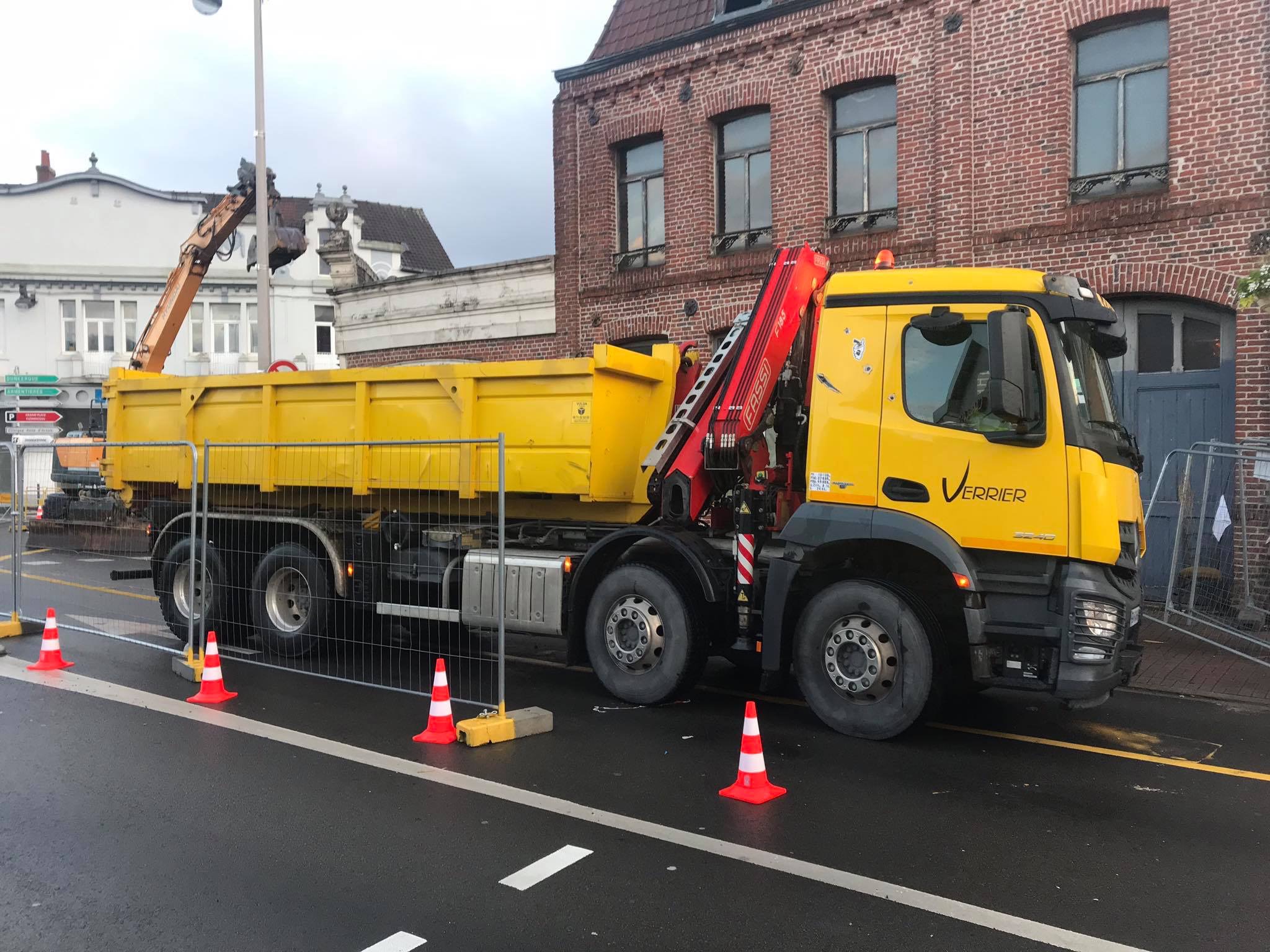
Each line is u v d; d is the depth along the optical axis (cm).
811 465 638
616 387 742
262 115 1416
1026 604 584
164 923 363
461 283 1712
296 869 414
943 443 596
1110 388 656
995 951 349
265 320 1414
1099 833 467
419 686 761
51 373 3403
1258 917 378
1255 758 596
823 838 456
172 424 938
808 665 644
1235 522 995
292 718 661
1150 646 918
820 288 713
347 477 823
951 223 1197
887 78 1273
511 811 485
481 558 755
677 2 1512
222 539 898
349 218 4094
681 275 1448
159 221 3534
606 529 759
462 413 765
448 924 364
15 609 951
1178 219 1048
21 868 412
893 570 668
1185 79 1045
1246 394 1013
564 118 1575
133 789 512
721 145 1443
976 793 524
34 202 3441
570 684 784
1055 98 1123
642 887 399
